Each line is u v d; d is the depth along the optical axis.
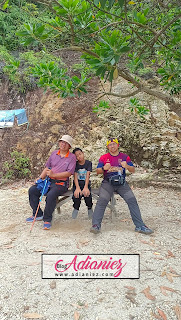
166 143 7.90
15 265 3.26
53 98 8.95
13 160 8.16
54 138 8.41
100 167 4.40
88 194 4.53
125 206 5.82
